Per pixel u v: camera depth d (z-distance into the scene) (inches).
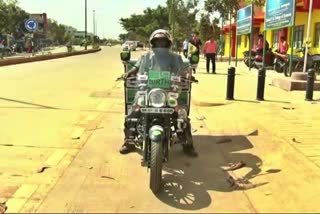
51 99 471.2
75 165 249.9
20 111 399.2
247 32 916.6
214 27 1482.5
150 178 210.8
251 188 219.9
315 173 237.5
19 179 226.5
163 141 218.2
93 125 348.5
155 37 246.1
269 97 496.7
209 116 392.2
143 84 227.0
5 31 2333.9
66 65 1048.8
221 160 265.1
